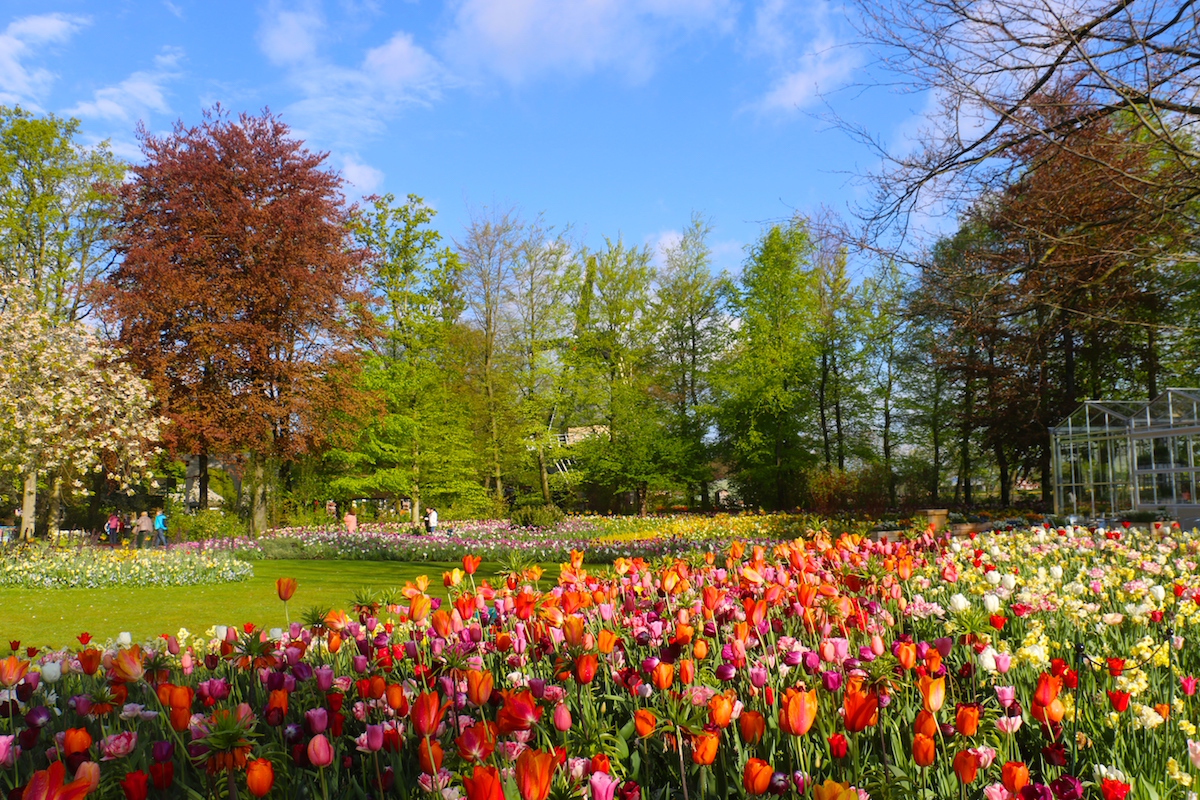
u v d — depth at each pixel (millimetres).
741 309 34750
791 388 32688
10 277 26250
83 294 24547
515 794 1871
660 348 36219
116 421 20844
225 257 25672
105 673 3018
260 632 3102
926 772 2236
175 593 13031
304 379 25812
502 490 34938
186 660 3244
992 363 27547
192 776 2299
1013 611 4102
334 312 26734
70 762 2010
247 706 2094
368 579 14977
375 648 3398
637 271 33625
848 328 32031
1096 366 27438
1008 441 29016
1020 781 1755
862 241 10406
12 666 2447
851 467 34406
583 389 32406
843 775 2156
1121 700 2336
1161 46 8016
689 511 36219
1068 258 9891
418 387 30500
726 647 2959
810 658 2732
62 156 28016
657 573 4742
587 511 36500
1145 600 3773
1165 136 7855
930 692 2008
